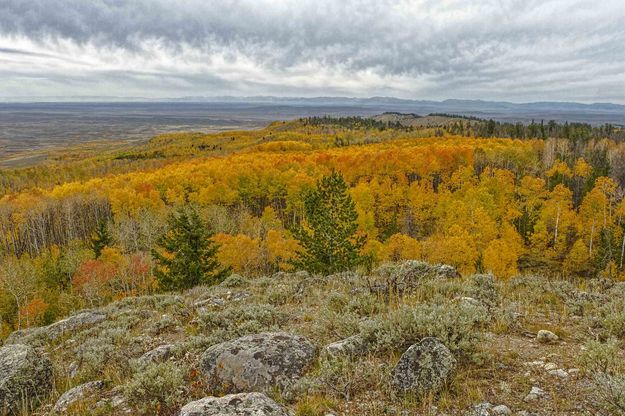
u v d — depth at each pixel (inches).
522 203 2994.6
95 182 4119.1
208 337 310.2
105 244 2333.9
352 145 7322.8
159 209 3080.7
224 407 185.2
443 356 208.4
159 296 550.3
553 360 223.6
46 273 2105.1
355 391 209.3
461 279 438.9
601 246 2240.4
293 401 212.8
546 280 425.7
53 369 303.0
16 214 3031.5
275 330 311.0
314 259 892.6
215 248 1103.0
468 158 3927.2
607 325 262.1
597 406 175.8
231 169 3991.1
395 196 3152.1
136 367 273.0
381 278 443.2
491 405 183.0
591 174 3198.8
